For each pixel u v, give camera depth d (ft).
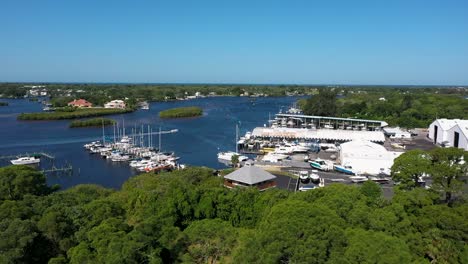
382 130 642.63
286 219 113.60
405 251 107.24
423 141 564.71
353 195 155.22
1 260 108.68
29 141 587.27
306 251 100.58
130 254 108.37
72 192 204.54
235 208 171.63
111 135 644.27
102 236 119.24
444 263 130.31
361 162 374.02
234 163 436.76
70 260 117.19
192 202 172.04
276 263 101.09
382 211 140.36
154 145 567.18
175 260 120.67
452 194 187.11
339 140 555.69
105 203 152.76
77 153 513.86
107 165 456.04
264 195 176.04
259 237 111.24
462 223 135.44
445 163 181.47
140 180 253.65
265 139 577.43
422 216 149.07
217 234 129.59
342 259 99.66
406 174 189.67
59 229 129.49
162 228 125.70
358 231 114.62
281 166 400.26
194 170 274.16
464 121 539.70
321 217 115.03
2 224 123.44
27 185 185.47
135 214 166.61
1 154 493.77
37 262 121.60
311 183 331.77
